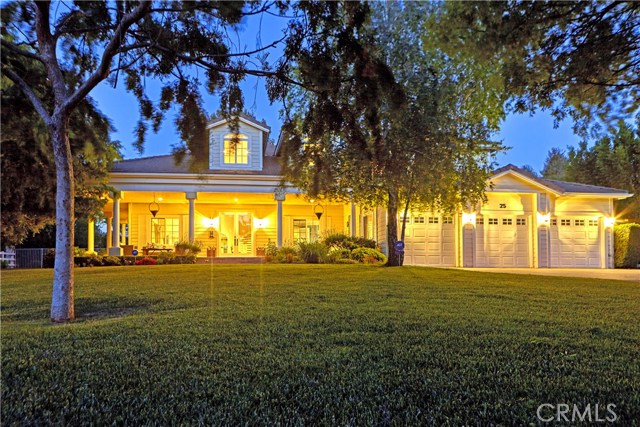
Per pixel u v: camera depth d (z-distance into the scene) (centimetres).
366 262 1358
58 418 209
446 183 802
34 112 419
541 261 1531
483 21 267
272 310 474
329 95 306
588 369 272
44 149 468
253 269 1046
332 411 213
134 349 316
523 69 309
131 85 354
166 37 321
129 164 1464
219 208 1731
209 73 336
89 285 710
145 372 268
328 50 280
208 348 319
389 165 446
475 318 427
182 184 1425
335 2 267
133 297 578
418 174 523
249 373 265
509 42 274
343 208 1795
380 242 1548
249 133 1472
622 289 683
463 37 281
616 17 274
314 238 1766
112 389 242
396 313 454
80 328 387
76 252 1321
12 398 230
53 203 930
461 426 199
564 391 238
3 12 333
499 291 641
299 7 273
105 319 443
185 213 1719
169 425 201
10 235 1021
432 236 1507
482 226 1534
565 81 316
